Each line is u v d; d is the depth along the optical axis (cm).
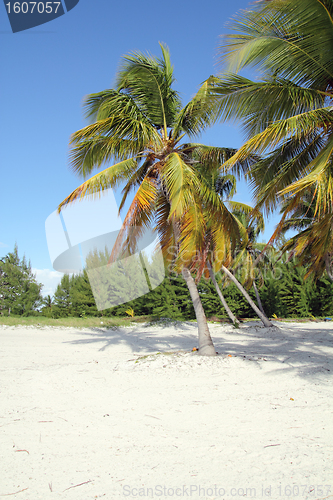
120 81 854
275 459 285
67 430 364
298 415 402
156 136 872
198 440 333
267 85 667
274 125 624
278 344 1134
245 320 2148
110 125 819
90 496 228
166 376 640
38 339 1409
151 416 412
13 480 253
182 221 769
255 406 445
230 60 633
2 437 343
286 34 609
